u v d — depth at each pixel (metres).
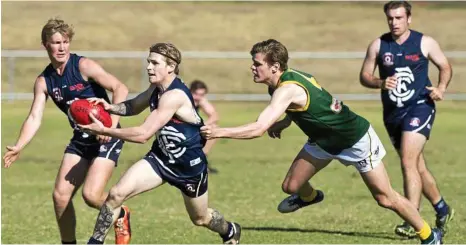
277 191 36.59
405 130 26.66
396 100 27.03
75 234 25.44
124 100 22.44
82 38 94.62
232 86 83.12
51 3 103.00
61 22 22.27
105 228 20.59
